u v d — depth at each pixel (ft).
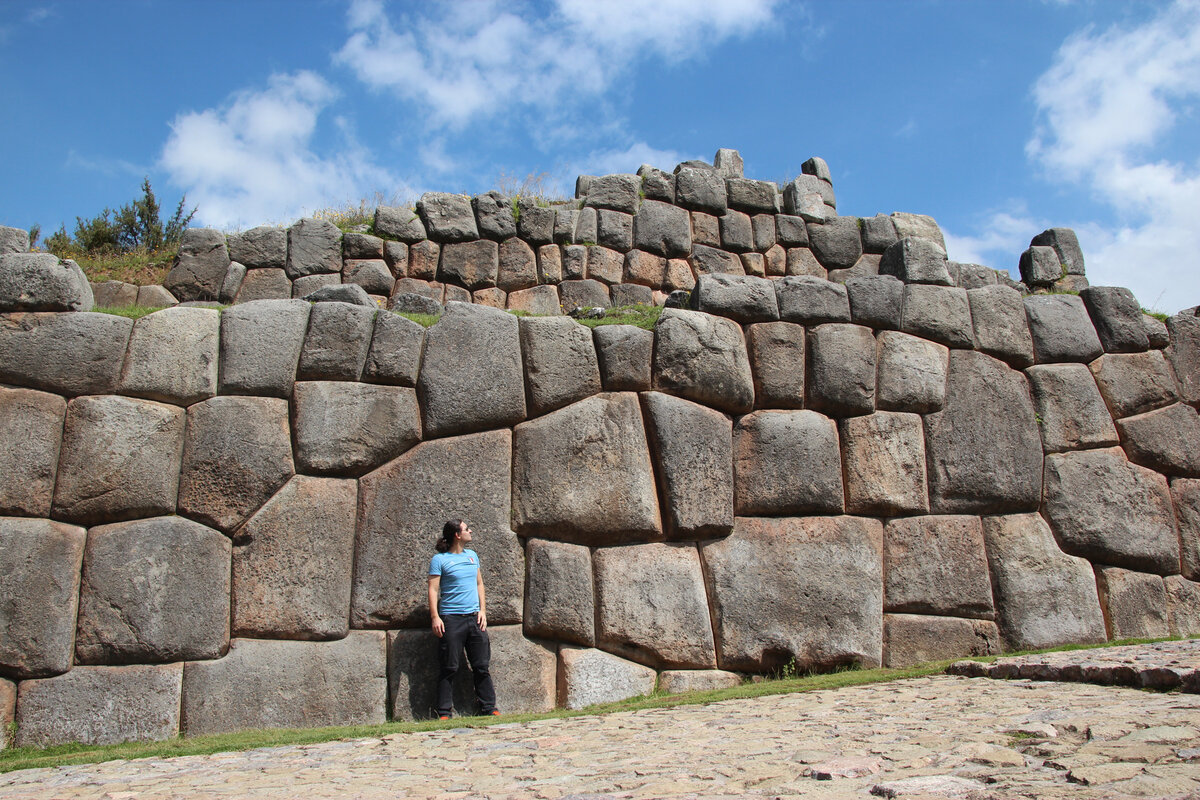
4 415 18.47
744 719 15.29
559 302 34.78
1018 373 24.47
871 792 9.18
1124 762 9.50
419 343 20.84
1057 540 23.20
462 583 18.88
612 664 19.83
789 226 38.45
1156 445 24.72
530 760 12.80
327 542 19.20
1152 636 22.90
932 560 22.34
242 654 18.30
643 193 37.40
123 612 18.01
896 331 24.02
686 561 20.98
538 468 20.53
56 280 19.43
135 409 18.99
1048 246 35.29
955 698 15.49
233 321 20.02
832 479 22.29
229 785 12.09
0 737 17.07
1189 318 26.58
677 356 22.06
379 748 14.74
